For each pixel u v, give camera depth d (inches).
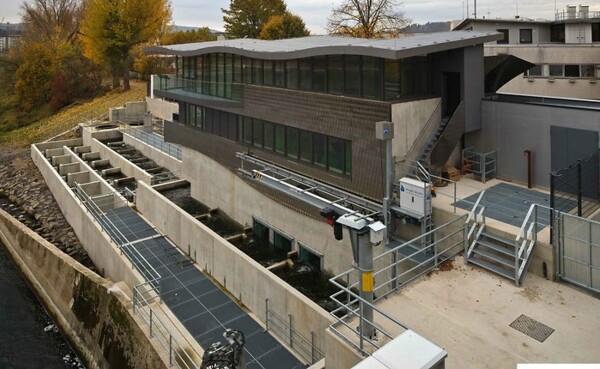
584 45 1264.8
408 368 287.7
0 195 1664.6
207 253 880.9
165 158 1524.4
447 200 706.8
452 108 800.9
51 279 1032.8
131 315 743.7
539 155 753.0
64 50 2859.3
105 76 2886.3
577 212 624.1
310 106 814.5
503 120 786.8
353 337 434.0
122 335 756.6
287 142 889.5
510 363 404.5
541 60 1342.3
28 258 1159.0
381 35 1849.2
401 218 695.1
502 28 1601.9
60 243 1230.9
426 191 643.5
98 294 856.3
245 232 1006.4
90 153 1796.3
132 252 961.5
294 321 669.3
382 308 484.4
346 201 728.3
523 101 791.1
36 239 1139.9
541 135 745.6
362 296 420.5
